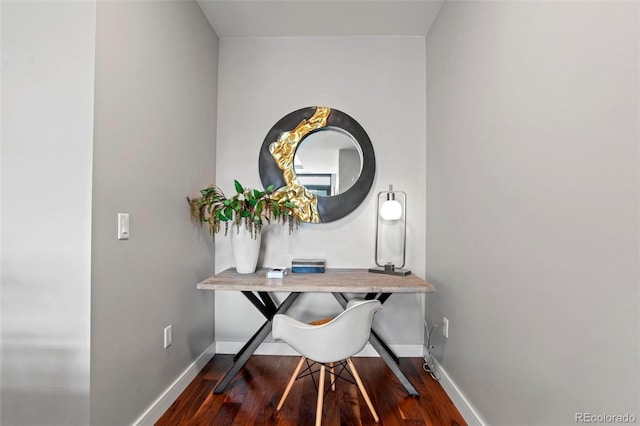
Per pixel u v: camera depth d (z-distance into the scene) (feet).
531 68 3.95
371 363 7.95
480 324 5.32
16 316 4.12
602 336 2.91
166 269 5.99
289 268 8.32
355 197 8.42
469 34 5.80
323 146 8.54
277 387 6.77
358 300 5.98
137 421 5.06
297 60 8.69
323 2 7.34
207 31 7.97
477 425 5.29
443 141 7.19
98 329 4.19
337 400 6.28
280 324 5.40
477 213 5.45
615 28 2.77
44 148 4.11
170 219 6.15
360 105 8.62
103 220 4.27
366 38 8.68
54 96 4.12
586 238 3.09
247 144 8.65
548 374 3.64
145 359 5.30
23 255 4.12
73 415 4.06
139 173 5.11
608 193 2.84
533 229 3.92
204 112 7.82
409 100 8.59
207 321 8.09
